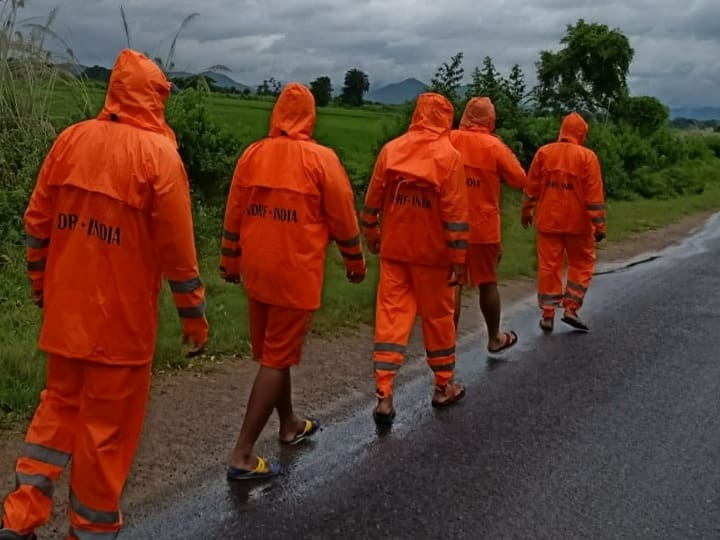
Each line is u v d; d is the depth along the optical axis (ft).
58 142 12.12
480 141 23.57
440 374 20.77
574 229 28.27
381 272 20.35
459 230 19.13
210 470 16.46
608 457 18.22
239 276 17.33
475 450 18.33
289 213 15.89
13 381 18.75
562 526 15.07
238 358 23.02
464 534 14.66
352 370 23.21
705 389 23.12
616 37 98.94
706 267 42.98
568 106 101.19
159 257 12.12
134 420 12.34
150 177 11.71
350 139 66.85
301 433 18.25
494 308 25.31
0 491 14.71
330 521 14.88
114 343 11.84
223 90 103.30
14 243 29.17
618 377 23.95
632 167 82.94
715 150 135.23
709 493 16.65
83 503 12.04
